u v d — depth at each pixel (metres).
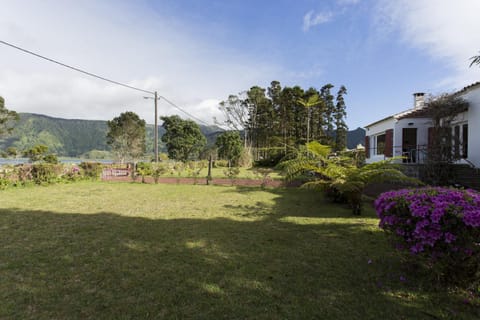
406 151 11.72
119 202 7.11
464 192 2.45
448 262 2.25
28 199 7.47
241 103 42.19
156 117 20.67
